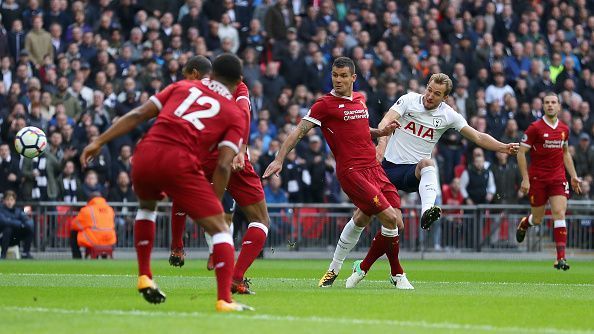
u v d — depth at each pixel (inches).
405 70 1781.5
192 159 547.2
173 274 1008.2
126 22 1705.2
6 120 1477.6
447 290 780.6
